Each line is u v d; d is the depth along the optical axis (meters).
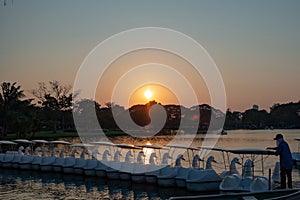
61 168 33.22
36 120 76.62
